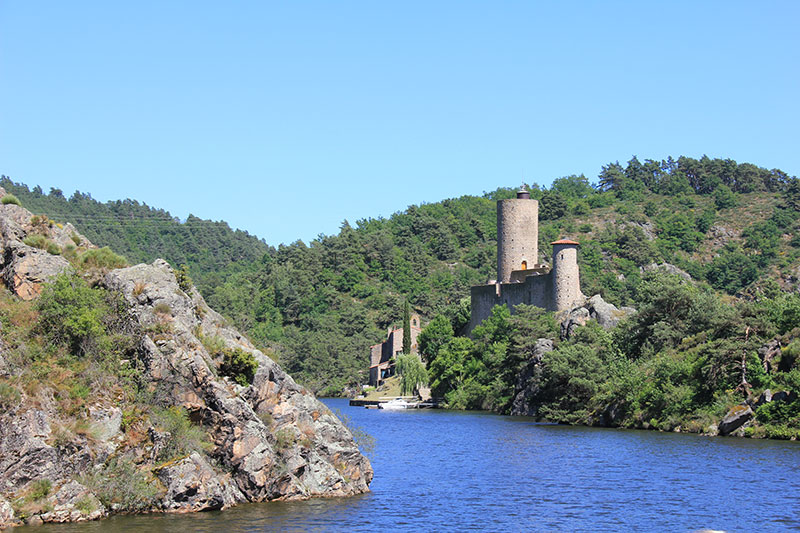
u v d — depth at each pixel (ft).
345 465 151.94
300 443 143.54
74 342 133.59
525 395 384.27
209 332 148.36
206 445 131.13
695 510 142.72
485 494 157.48
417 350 593.01
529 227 516.73
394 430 300.61
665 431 273.13
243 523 121.19
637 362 325.42
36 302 136.67
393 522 130.41
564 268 449.06
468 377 473.67
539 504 147.95
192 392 132.57
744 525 131.85
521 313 438.40
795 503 147.95
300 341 639.35
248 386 138.62
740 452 213.46
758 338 271.69
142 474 124.06
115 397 128.88
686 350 306.96
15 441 115.14
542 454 217.77
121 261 155.63
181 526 116.57
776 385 254.47
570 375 328.70
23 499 113.80
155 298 141.18
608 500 151.74
